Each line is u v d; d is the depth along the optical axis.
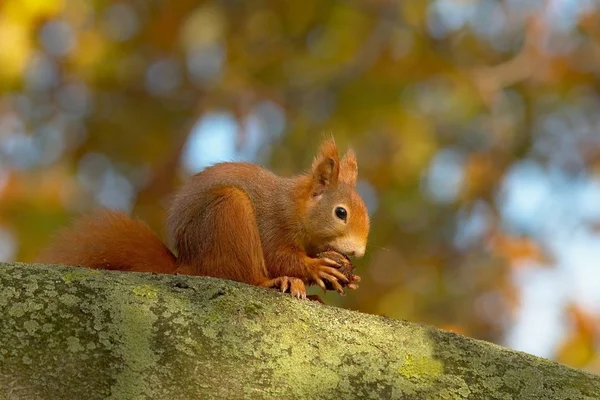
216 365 4.94
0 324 4.86
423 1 15.53
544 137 16.12
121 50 14.93
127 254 6.97
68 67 14.69
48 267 5.27
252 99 15.34
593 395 5.25
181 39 15.20
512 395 5.18
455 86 15.34
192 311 5.16
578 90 15.93
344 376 5.07
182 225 7.21
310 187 7.68
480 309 14.28
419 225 15.03
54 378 4.73
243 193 7.27
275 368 5.01
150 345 4.95
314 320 5.33
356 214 7.68
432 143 14.89
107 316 5.00
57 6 13.44
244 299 5.32
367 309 14.20
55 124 14.96
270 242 7.44
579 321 13.52
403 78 15.12
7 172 13.86
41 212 13.38
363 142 15.03
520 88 16.09
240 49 15.65
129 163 15.02
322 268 7.31
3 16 13.28
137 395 4.75
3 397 4.62
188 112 15.60
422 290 14.41
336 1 15.66
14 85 13.71
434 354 5.30
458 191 15.34
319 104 15.48
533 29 16.12
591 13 15.81
